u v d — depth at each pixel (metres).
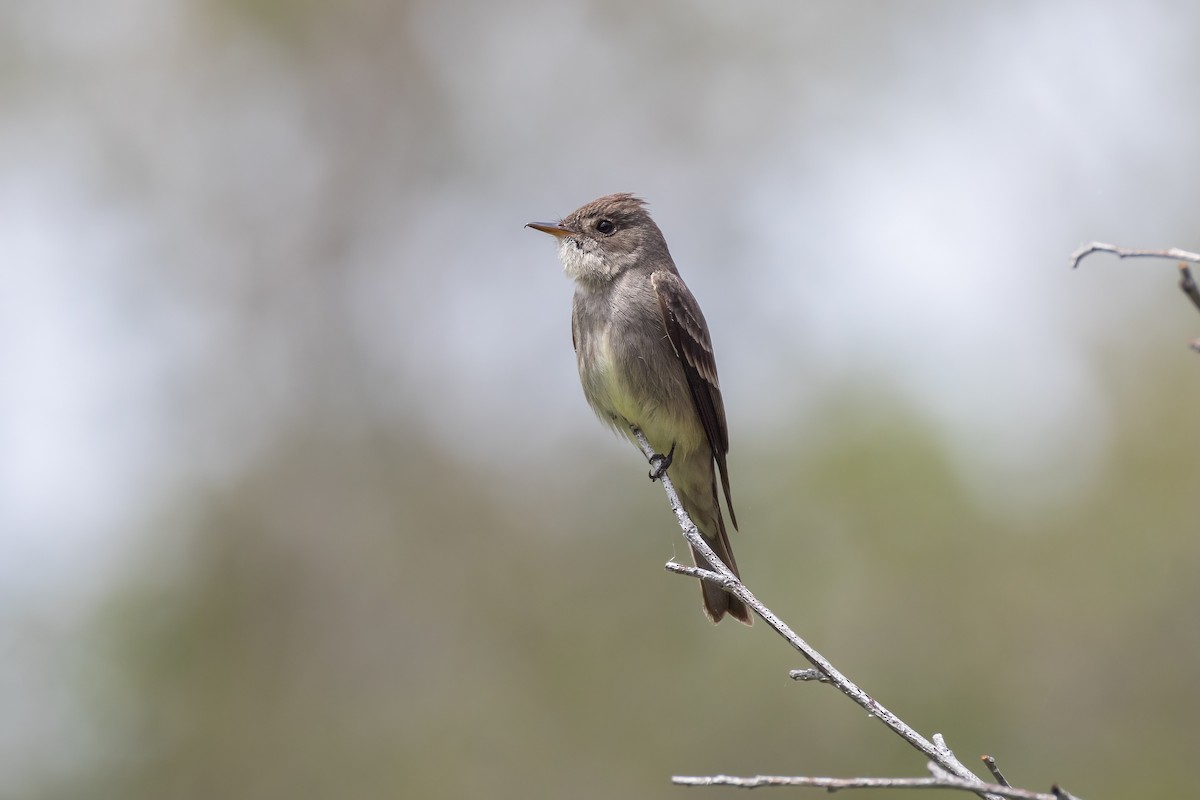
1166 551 16.03
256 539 19.33
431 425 20.34
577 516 18.17
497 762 17.28
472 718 17.58
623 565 17.48
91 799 15.12
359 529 19.61
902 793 14.81
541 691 17.41
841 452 16.11
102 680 15.79
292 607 18.88
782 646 15.66
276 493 19.78
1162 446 16.62
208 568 18.75
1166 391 16.89
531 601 18.14
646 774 16.08
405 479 19.86
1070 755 15.09
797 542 15.93
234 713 17.36
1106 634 15.56
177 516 19.20
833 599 15.62
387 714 18.14
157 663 16.72
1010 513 16.14
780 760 15.27
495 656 18.03
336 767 17.61
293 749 17.53
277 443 20.41
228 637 18.17
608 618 17.36
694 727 15.99
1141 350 17.20
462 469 19.41
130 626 16.59
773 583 15.79
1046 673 15.41
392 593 18.95
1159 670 15.49
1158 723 15.30
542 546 18.30
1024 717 15.22
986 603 15.54
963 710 15.09
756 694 15.62
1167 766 15.09
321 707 18.14
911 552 15.64
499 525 18.73
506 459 19.09
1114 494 16.52
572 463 18.50
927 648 15.32
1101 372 17.36
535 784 16.84
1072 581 15.84
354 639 18.80
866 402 16.33
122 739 15.79
